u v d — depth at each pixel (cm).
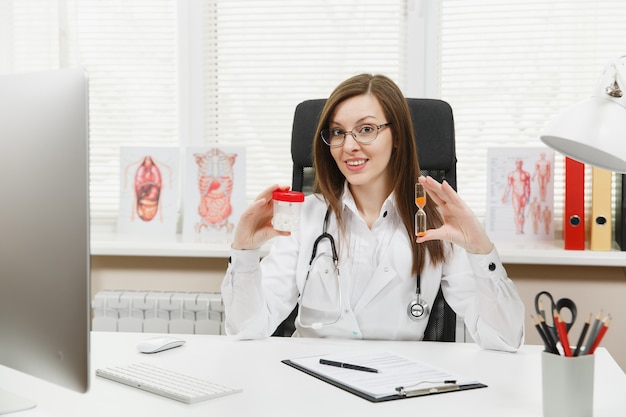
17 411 132
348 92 199
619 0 279
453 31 288
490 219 277
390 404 135
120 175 298
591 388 127
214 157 292
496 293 178
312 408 133
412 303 198
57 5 302
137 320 274
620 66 133
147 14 302
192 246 272
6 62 307
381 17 291
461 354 175
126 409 133
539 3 282
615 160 140
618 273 266
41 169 119
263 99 298
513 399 139
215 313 272
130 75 304
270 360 167
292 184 227
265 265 210
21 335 124
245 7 296
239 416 129
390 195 206
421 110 218
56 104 116
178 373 153
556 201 286
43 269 120
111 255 283
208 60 300
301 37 295
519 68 285
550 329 130
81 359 115
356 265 206
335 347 180
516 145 285
